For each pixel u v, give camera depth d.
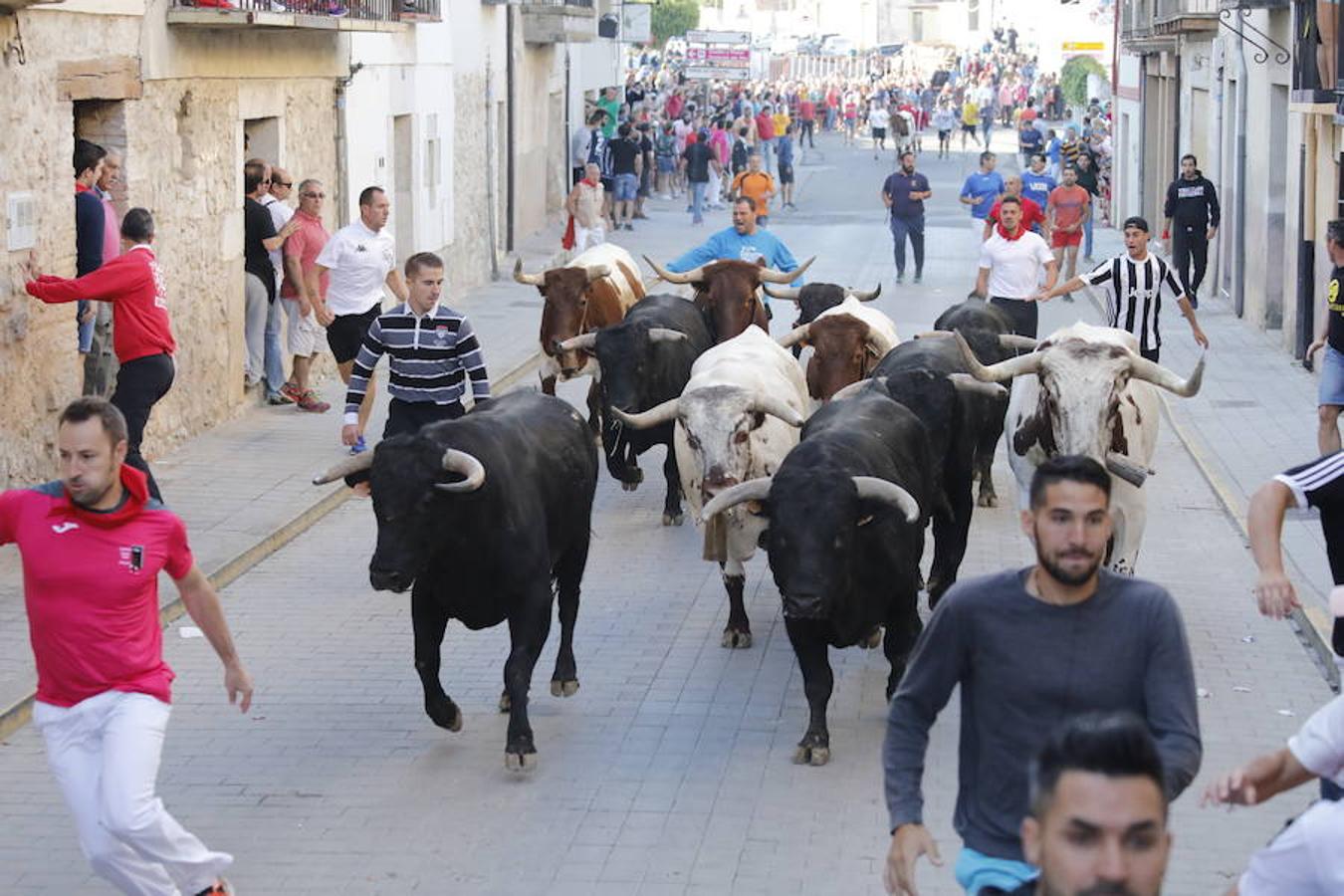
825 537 8.73
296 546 13.86
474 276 29.50
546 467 9.62
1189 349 22.70
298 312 18.52
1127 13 37.31
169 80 16.27
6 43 13.04
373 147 23.02
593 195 28.23
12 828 8.51
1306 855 5.11
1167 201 26.22
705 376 11.51
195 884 6.95
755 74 93.00
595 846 8.25
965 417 11.34
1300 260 21.25
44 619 6.80
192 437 17.03
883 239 36.97
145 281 12.85
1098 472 5.33
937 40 113.62
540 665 10.89
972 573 12.88
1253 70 25.00
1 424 13.17
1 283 13.07
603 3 44.59
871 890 7.75
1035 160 29.94
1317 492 6.27
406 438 8.70
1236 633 11.45
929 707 5.62
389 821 8.57
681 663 10.94
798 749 9.25
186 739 9.70
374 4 22.48
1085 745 4.04
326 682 10.63
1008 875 5.44
